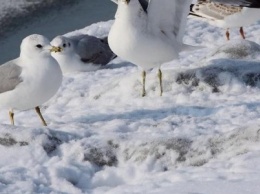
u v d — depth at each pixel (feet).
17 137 23.39
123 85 32.37
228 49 33.83
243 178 19.24
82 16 55.21
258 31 43.21
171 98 30.48
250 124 23.34
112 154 22.95
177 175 20.45
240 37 40.73
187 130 25.03
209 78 31.14
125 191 19.69
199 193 18.33
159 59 30.07
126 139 23.39
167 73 31.83
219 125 25.57
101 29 46.24
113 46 29.55
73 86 35.04
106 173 22.22
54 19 54.85
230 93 30.50
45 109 31.50
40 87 26.91
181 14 29.89
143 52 29.43
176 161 22.30
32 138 23.38
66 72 39.42
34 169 21.80
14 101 27.30
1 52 49.88
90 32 45.70
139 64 30.40
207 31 43.88
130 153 22.88
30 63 26.91
